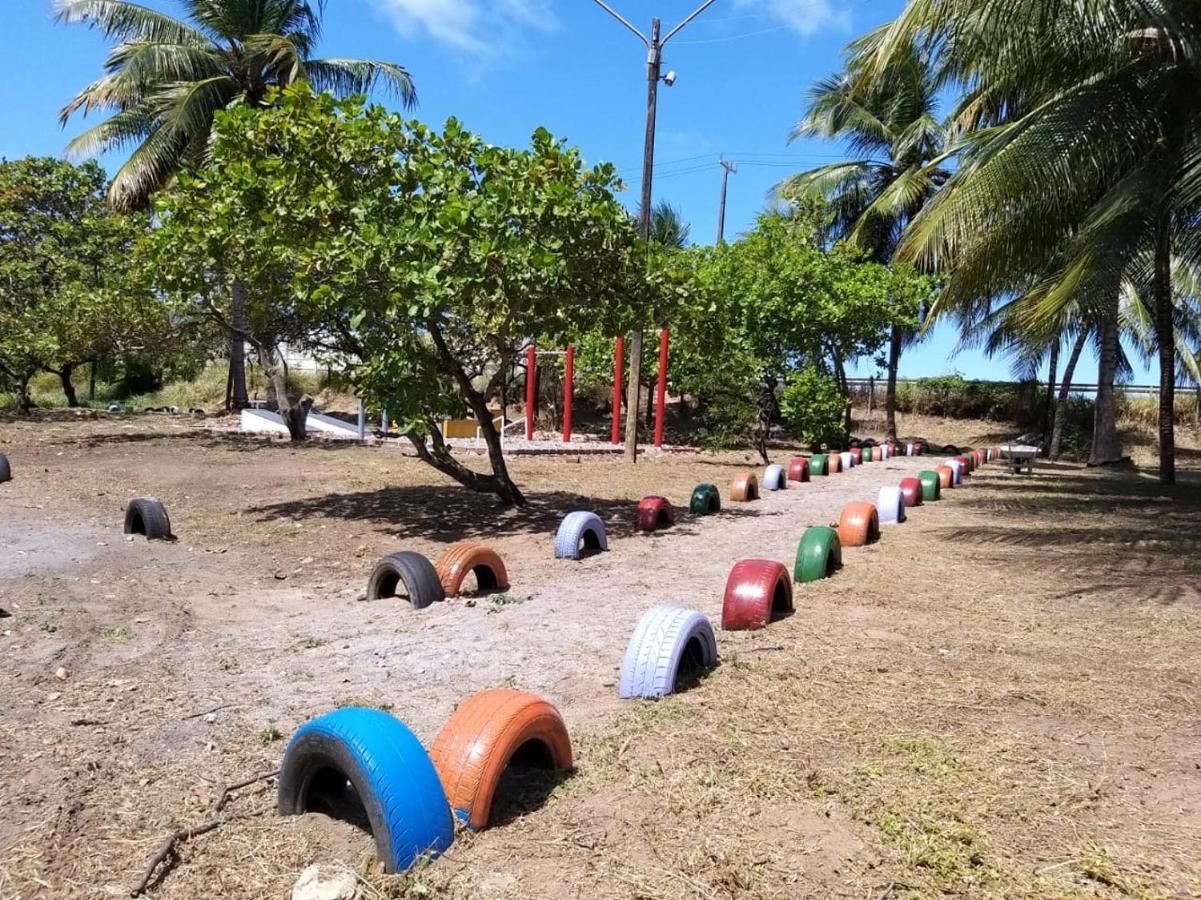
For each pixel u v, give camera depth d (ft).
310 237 27.84
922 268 72.95
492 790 9.35
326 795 10.02
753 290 68.03
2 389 82.43
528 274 25.41
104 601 19.49
